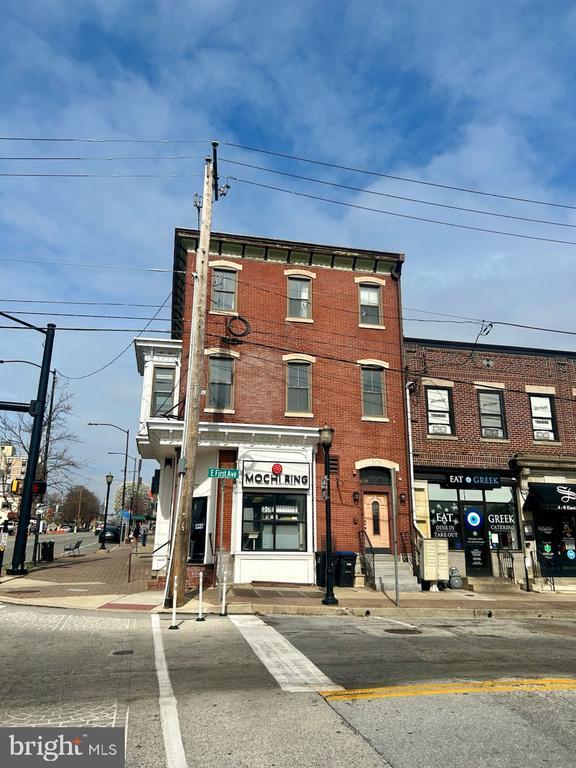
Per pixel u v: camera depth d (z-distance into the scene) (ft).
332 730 16.84
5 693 19.98
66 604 41.63
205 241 47.26
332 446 63.46
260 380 64.39
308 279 68.69
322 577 56.24
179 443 57.21
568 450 69.97
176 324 78.43
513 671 24.63
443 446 66.49
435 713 18.51
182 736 16.19
